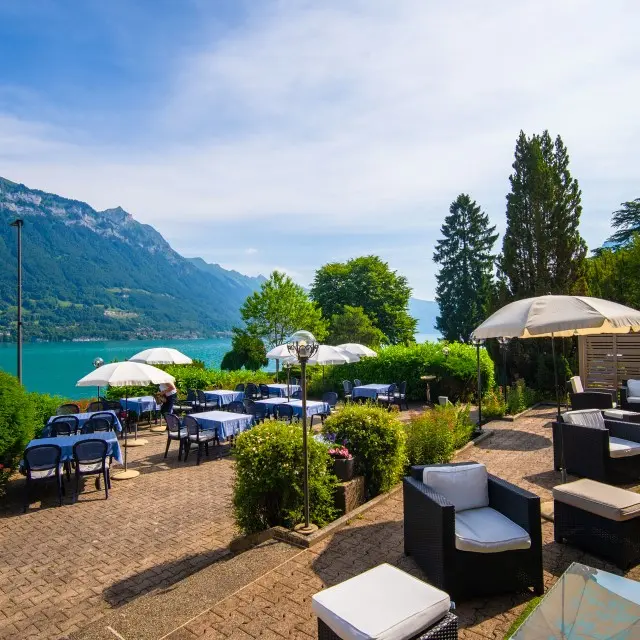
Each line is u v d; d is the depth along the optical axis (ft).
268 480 17.15
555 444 23.75
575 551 14.67
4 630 13.53
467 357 53.57
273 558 14.69
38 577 16.69
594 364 51.90
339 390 62.95
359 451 20.34
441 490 14.10
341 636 7.98
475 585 11.92
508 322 18.90
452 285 145.59
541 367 51.39
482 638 10.35
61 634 13.26
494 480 14.37
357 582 9.23
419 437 24.38
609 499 14.10
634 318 18.11
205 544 19.12
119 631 11.10
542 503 19.03
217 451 36.06
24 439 25.99
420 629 8.09
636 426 23.15
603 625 6.88
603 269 66.49
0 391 25.59
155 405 47.01
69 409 39.14
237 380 64.85
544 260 56.44
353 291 138.21
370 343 106.73
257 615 11.53
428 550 12.82
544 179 56.70
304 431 16.53
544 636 6.81
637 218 103.91
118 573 16.88
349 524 17.52
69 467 29.25
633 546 13.67
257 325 100.73
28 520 22.35
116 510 23.49
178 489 26.81
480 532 12.26
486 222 147.54
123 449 37.40
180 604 12.16
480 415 35.73
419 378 56.08
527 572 12.15
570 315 17.66
